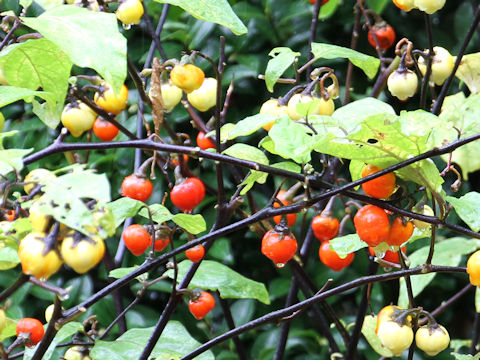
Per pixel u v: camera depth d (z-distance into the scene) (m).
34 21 0.51
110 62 0.50
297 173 0.58
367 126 0.52
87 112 0.65
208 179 0.95
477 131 0.64
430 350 0.58
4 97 0.52
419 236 0.64
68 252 0.48
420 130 0.55
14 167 0.51
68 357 0.61
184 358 0.59
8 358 0.59
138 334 0.63
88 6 0.64
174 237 0.92
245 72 0.93
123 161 0.93
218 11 0.56
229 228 0.57
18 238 0.53
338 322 0.70
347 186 0.55
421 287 0.76
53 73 0.58
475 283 0.55
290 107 0.62
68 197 0.47
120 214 0.56
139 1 0.63
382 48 0.76
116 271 0.66
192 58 0.62
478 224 0.55
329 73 0.62
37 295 0.91
